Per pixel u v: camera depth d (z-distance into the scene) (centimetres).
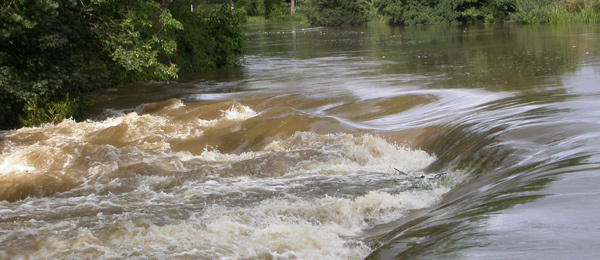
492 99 1261
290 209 724
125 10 1877
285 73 2202
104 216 730
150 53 1784
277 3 8275
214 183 918
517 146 789
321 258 558
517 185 591
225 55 2542
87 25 1680
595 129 791
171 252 588
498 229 448
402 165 945
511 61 2123
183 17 2483
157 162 1020
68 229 677
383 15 5953
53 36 1462
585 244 389
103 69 1783
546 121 884
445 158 906
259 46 3691
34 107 1486
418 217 633
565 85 1391
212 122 1284
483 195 610
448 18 5328
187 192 857
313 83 1855
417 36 3978
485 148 820
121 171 996
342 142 1028
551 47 2561
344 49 3209
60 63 1545
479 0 5250
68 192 927
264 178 928
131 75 2044
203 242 610
